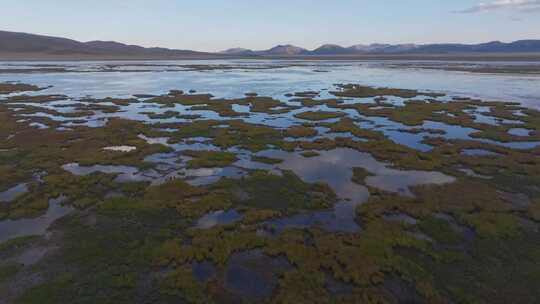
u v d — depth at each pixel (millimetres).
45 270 10977
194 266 11352
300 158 22547
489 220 14133
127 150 23984
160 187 17453
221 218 14711
